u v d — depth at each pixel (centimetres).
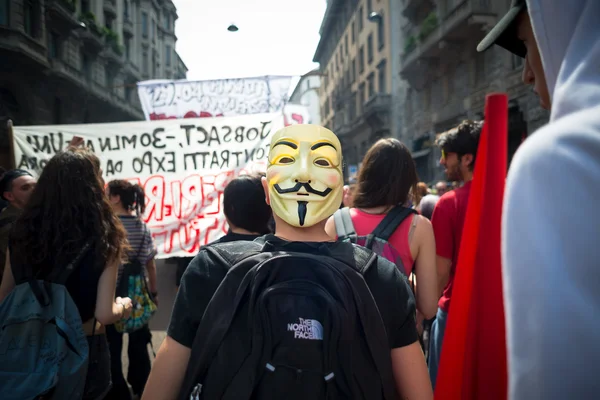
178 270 395
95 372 167
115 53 2375
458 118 1452
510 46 78
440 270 191
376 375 89
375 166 177
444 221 191
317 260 91
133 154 383
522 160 44
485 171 79
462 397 80
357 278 91
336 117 3262
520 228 41
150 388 96
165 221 376
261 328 86
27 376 137
